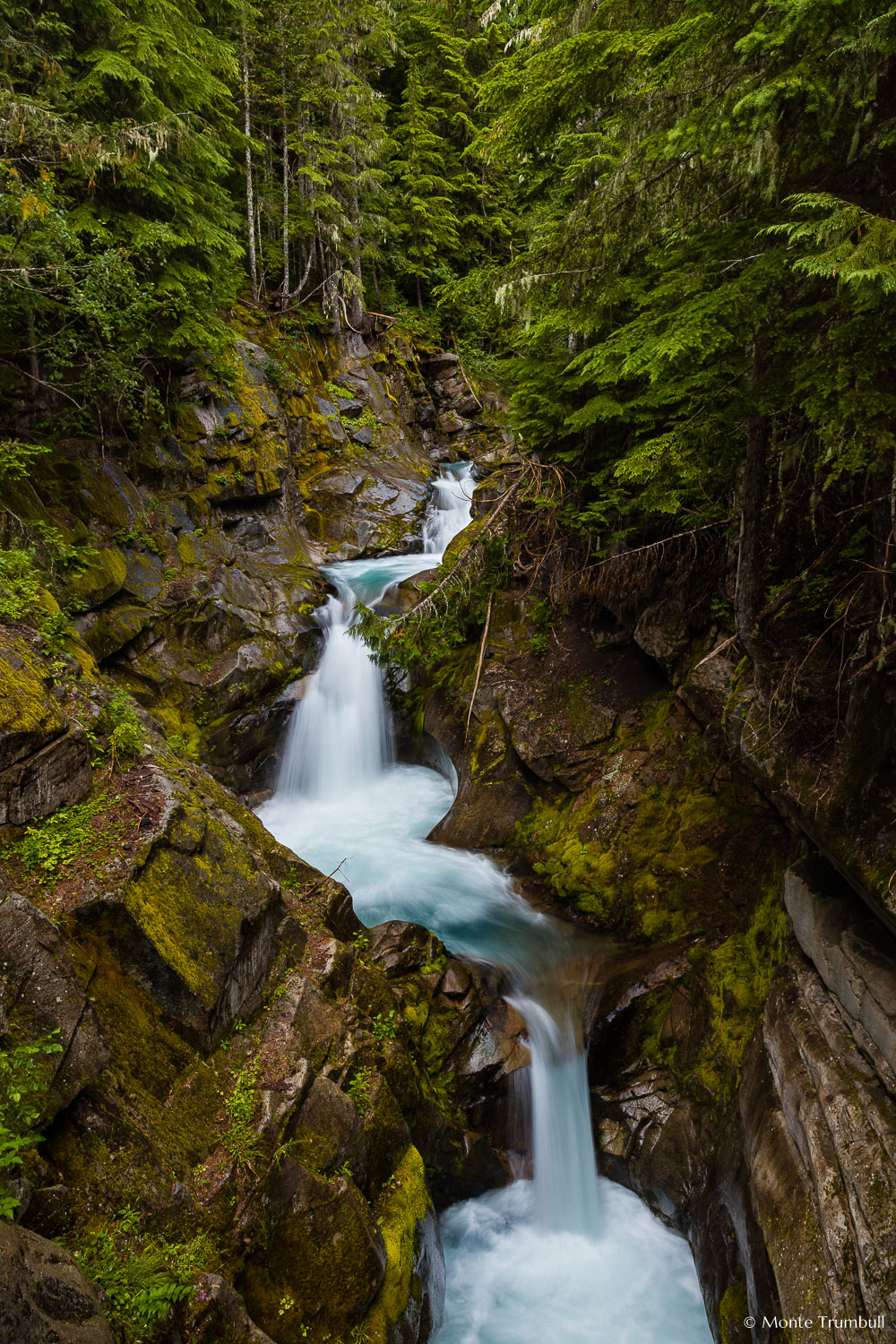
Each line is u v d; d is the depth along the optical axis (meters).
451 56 24.58
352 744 12.77
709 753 8.67
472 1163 6.82
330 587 14.68
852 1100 4.87
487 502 13.39
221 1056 5.11
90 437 11.98
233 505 14.80
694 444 6.36
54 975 4.05
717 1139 6.47
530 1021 7.68
